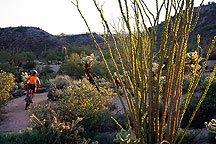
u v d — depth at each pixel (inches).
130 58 108.0
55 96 585.0
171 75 104.6
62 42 2933.1
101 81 622.8
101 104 398.3
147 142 104.4
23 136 326.6
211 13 2159.2
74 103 376.2
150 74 103.2
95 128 373.4
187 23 102.3
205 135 325.1
